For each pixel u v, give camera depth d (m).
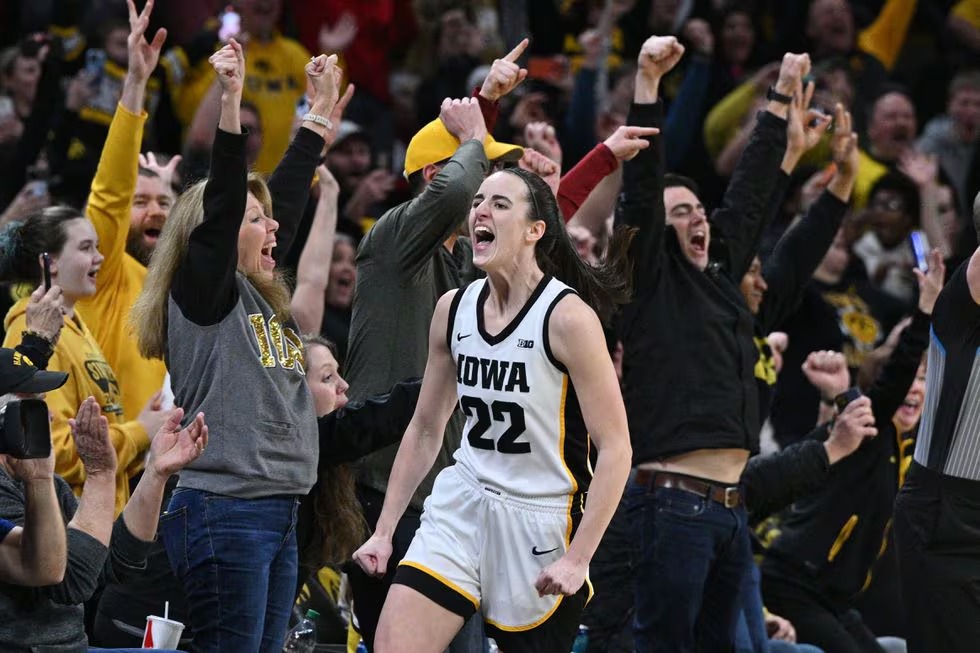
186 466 12.41
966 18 32.59
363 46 27.56
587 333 11.84
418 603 11.97
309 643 15.37
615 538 17.27
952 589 14.45
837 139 18.67
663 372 15.78
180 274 12.58
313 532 14.20
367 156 24.38
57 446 14.56
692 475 15.67
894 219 26.98
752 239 17.31
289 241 14.88
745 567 16.09
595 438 11.91
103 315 16.25
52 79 21.62
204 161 20.89
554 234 12.37
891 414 18.55
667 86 28.80
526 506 12.08
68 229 15.41
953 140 30.48
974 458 14.40
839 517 19.27
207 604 12.41
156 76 24.58
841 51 30.23
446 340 12.51
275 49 25.52
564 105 27.47
